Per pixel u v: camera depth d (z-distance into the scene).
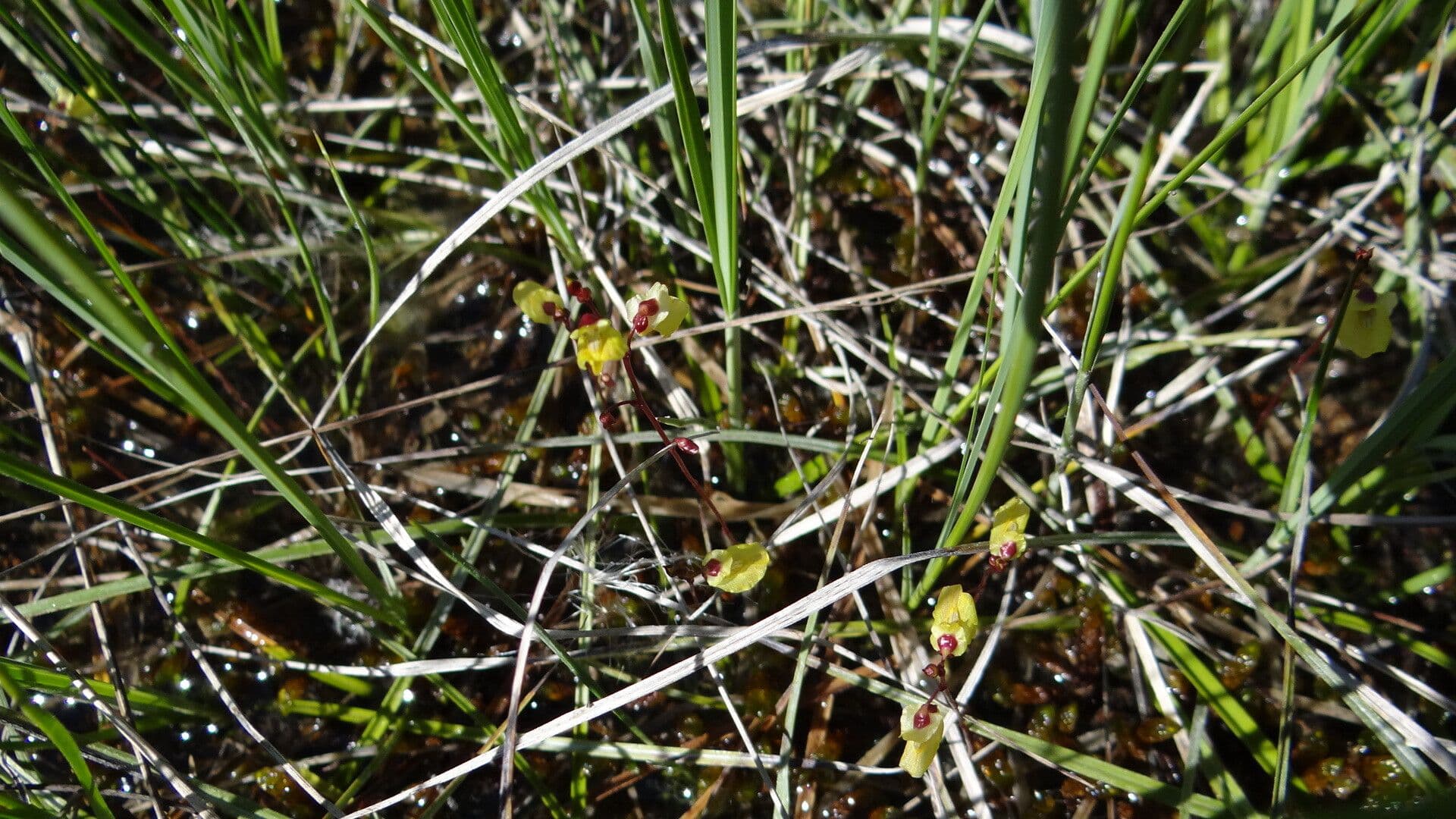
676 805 0.18
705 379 0.20
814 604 0.16
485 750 0.18
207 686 0.19
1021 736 0.17
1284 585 0.17
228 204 0.22
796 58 0.21
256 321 0.21
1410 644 0.17
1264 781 0.17
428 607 0.19
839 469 0.18
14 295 0.21
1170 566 0.19
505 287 0.21
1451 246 0.21
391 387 0.21
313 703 0.18
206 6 0.18
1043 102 0.13
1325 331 0.18
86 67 0.17
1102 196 0.21
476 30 0.16
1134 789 0.17
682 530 0.19
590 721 0.18
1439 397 0.15
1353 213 0.20
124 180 0.22
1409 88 0.20
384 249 0.21
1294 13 0.19
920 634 0.18
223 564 0.18
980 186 0.21
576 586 0.19
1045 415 0.19
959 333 0.17
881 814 0.17
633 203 0.21
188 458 0.20
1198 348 0.20
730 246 0.16
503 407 0.21
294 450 0.19
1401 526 0.19
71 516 0.18
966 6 0.22
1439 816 0.12
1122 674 0.18
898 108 0.22
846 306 0.20
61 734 0.14
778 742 0.18
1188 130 0.20
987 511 0.19
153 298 0.21
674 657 0.19
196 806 0.16
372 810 0.16
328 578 0.19
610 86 0.21
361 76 0.23
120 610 0.19
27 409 0.20
